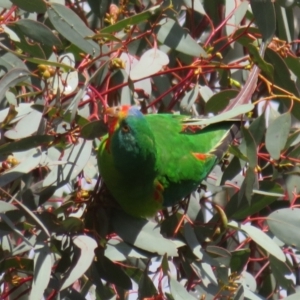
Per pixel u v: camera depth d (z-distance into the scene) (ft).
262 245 25.05
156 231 24.76
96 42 26.71
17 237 26.53
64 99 25.14
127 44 26.53
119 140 23.80
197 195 28.99
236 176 28.09
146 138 24.03
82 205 25.82
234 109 25.66
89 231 24.68
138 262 27.25
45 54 27.53
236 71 31.63
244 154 24.99
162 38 27.68
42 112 24.54
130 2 29.76
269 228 26.58
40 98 25.62
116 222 25.17
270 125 26.18
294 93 28.19
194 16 32.01
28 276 25.81
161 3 26.71
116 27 25.95
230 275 25.58
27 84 25.59
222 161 29.14
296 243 26.11
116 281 24.98
